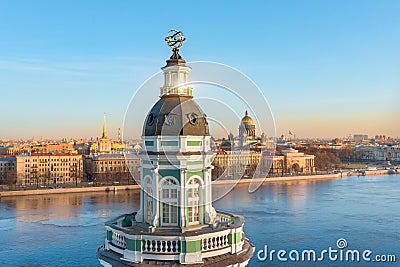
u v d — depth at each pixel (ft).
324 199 565.12
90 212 466.70
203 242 112.47
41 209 489.67
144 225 122.01
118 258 115.65
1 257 293.64
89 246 320.91
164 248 111.75
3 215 449.89
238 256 116.47
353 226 380.17
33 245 324.39
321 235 345.51
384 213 448.65
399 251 300.61
